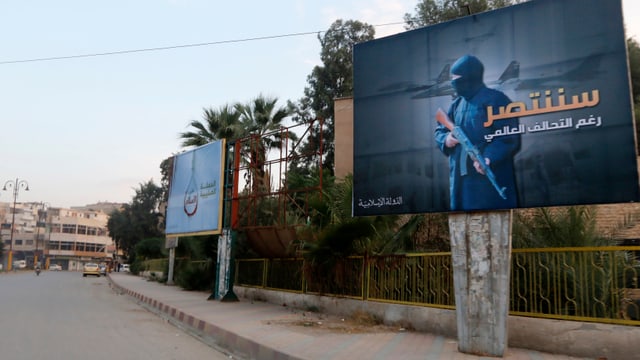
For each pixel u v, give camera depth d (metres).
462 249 7.32
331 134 29.38
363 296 10.45
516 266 7.80
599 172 6.47
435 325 8.70
